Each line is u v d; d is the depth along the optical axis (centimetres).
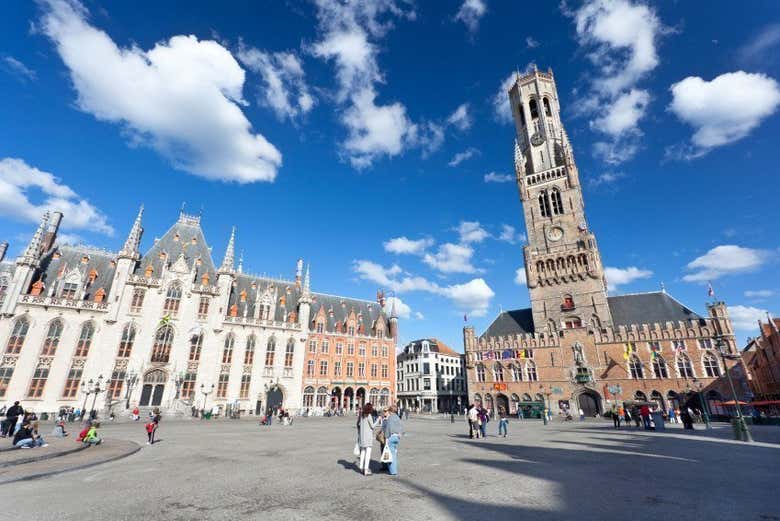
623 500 955
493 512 852
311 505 920
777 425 3762
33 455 1583
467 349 7200
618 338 5931
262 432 3216
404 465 1516
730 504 912
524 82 8794
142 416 5153
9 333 4934
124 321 5609
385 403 7812
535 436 2822
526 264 7119
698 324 5409
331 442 2438
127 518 828
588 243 6631
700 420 4688
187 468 1467
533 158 8025
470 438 2692
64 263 5769
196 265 6631
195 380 5903
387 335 8500
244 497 1005
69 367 5150
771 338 4806
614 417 3738
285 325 6994
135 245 6056
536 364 6475
